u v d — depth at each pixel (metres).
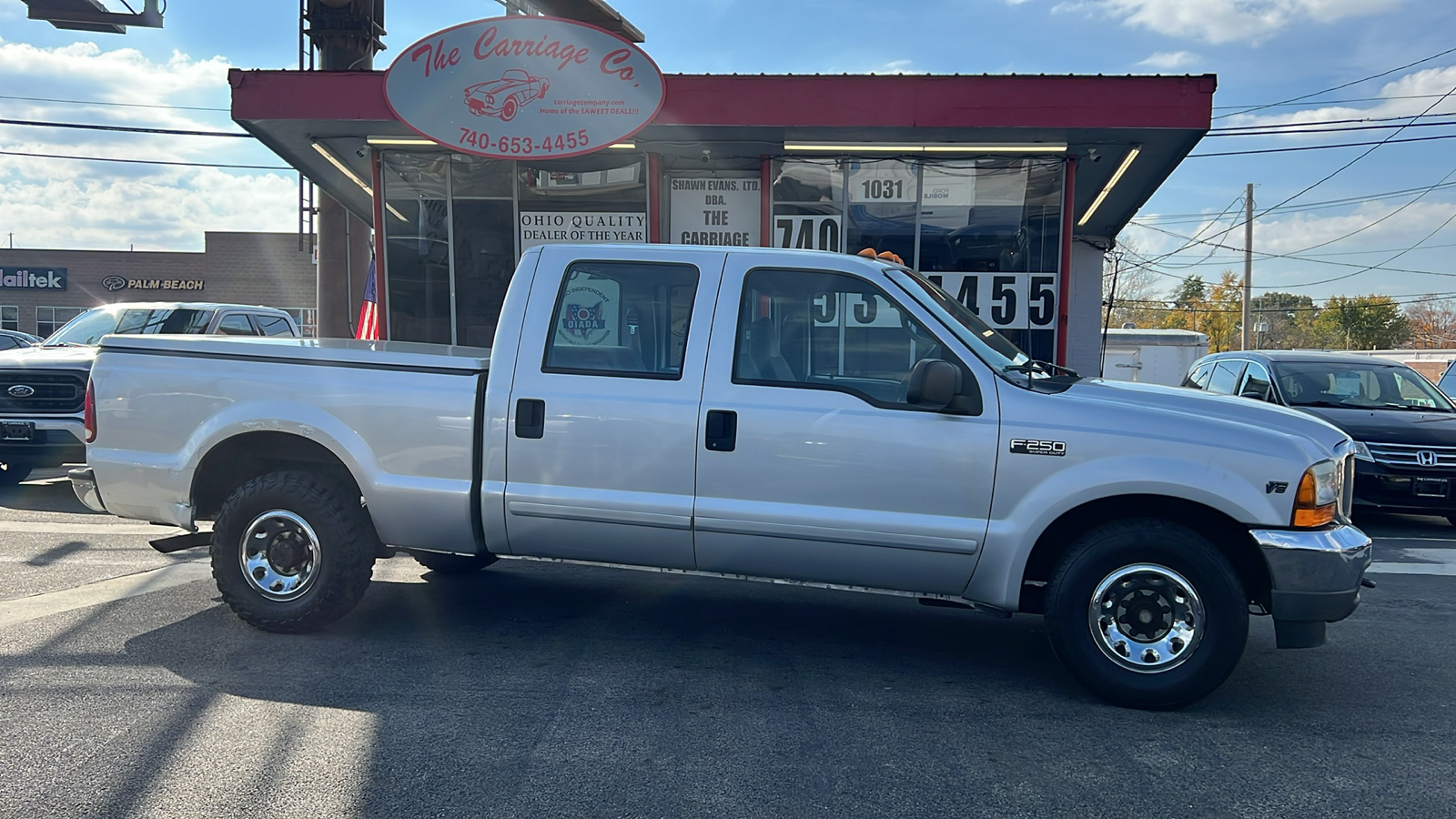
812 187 12.02
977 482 4.43
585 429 4.82
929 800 3.44
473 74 10.75
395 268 12.50
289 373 5.14
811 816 3.30
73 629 5.29
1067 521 4.54
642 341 4.89
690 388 4.74
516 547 5.00
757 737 3.96
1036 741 3.99
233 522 5.10
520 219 12.42
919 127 10.61
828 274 4.75
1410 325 67.25
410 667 4.75
